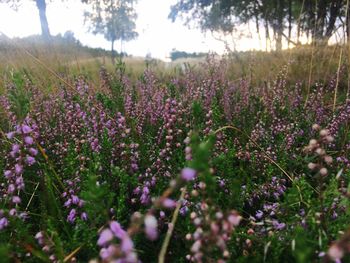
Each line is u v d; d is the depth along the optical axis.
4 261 1.46
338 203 2.26
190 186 2.18
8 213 2.09
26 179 2.83
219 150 3.04
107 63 8.92
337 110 4.45
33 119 3.20
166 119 3.05
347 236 1.10
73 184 2.50
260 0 25.86
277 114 4.62
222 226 1.40
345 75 6.16
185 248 2.14
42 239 1.93
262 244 2.10
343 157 3.12
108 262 1.17
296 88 5.33
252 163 3.10
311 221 2.01
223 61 7.06
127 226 2.34
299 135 3.99
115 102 3.71
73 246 2.07
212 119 3.19
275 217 2.47
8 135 2.24
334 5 16.19
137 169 2.67
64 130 3.54
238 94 5.53
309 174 2.96
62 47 13.09
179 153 2.72
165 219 2.25
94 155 2.66
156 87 5.06
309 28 10.45
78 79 4.68
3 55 8.26
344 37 6.16
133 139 3.19
